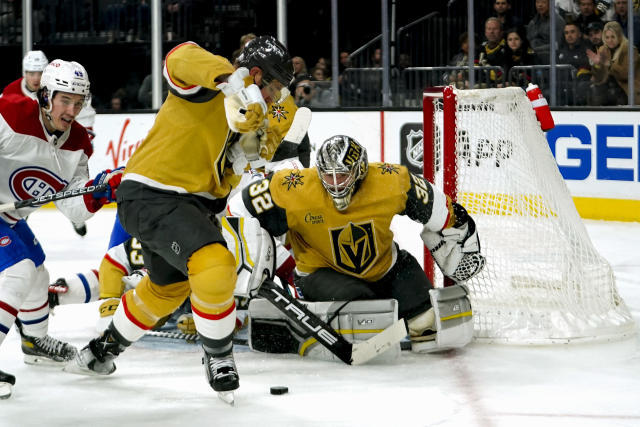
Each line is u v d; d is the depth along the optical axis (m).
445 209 5.13
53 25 14.52
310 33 13.70
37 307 5.01
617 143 11.21
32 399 4.49
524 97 6.01
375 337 4.91
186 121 4.17
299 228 5.13
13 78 14.83
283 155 4.77
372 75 13.52
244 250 5.11
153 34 13.87
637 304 6.73
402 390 4.53
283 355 5.31
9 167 4.66
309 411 4.19
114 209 13.84
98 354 4.73
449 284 5.66
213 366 4.31
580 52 11.88
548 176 5.94
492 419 4.02
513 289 5.65
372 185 5.04
